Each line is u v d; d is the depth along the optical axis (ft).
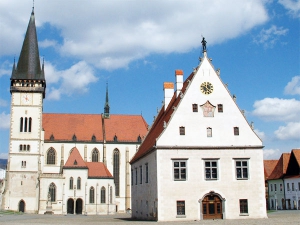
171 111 212.84
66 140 460.55
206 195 192.34
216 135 199.00
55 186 413.39
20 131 429.38
